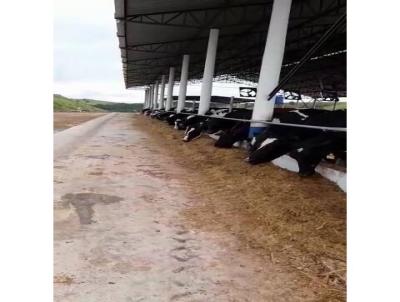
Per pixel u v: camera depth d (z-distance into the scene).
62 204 5.57
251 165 8.24
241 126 11.38
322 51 19.95
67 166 8.84
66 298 2.90
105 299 2.92
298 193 5.89
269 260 3.77
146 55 27.38
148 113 51.41
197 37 21.19
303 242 4.19
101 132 20.72
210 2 14.73
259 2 15.02
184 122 19.61
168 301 2.94
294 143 7.89
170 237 4.36
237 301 2.97
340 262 3.66
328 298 3.04
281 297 3.06
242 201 5.96
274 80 10.28
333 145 6.61
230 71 37.22
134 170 8.73
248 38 22.03
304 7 16.58
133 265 3.55
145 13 15.32
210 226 4.80
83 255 3.73
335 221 4.65
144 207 5.59
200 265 3.62
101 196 6.14
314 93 40.50
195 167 9.40
